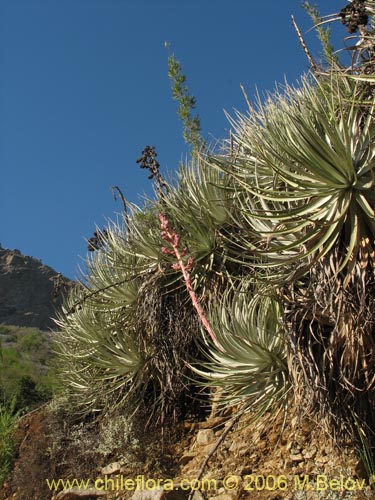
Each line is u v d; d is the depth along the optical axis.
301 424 4.71
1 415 7.61
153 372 6.21
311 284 4.40
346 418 4.21
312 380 4.18
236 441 5.12
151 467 5.49
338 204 4.27
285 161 4.37
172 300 6.21
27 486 6.22
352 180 4.21
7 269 73.31
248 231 4.82
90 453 6.00
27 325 64.31
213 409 5.76
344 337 4.14
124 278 6.62
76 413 6.74
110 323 6.64
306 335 4.39
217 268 5.88
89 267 7.22
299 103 5.03
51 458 6.26
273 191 4.43
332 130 4.14
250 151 5.54
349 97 4.75
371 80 4.16
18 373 12.45
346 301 4.08
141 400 6.22
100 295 6.78
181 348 6.05
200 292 6.04
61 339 7.74
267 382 4.62
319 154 4.17
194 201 6.00
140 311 6.30
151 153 6.29
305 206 4.34
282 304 4.51
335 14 4.79
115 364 6.28
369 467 4.08
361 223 4.20
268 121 5.12
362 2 4.46
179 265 4.05
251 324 4.79
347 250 4.21
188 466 5.27
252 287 5.46
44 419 7.18
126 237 6.80
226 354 4.70
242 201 5.59
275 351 4.67
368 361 4.12
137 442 5.72
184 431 5.86
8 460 6.79
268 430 4.95
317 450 4.48
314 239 4.28
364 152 4.29
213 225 5.66
